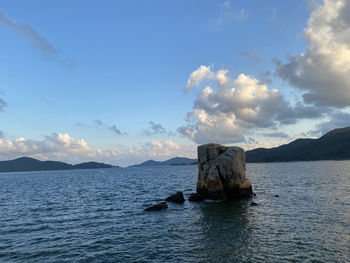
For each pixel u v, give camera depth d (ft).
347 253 53.52
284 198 125.59
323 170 360.48
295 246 58.54
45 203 138.10
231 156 135.95
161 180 307.78
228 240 64.64
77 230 79.00
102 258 55.77
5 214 107.55
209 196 131.85
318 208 97.45
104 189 213.46
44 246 64.39
